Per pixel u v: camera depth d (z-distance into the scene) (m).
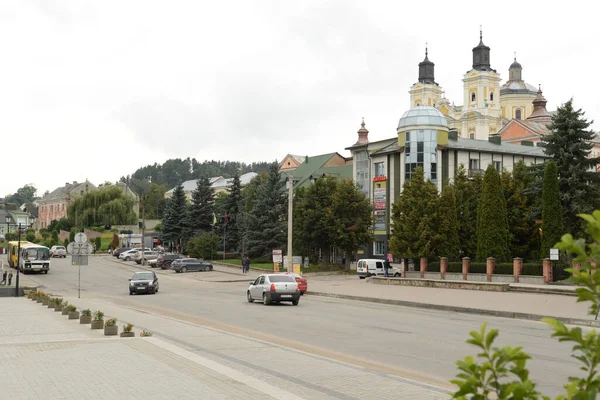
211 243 80.69
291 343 16.97
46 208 164.00
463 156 66.62
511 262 47.00
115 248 108.12
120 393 9.66
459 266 47.38
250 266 68.62
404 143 65.88
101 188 112.50
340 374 11.69
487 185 47.16
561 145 45.28
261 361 13.23
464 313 27.55
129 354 13.80
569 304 28.86
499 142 71.38
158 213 160.50
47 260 62.75
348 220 61.72
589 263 3.27
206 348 15.23
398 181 67.12
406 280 45.94
